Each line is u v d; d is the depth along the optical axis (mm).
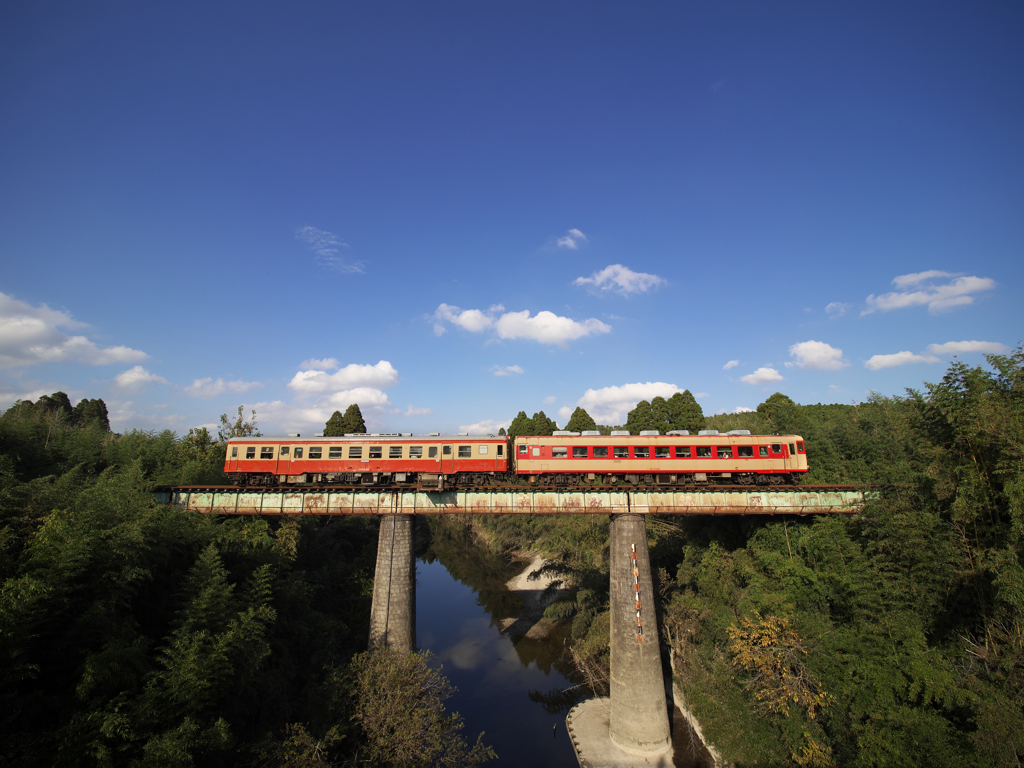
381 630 35250
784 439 39250
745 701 31547
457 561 78375
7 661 16719
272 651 29969
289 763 23016
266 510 36188
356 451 38188
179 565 26609
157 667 21781
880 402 54125
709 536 43312
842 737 26469
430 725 29609
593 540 50000
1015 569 22359
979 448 25891
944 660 25578
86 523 21719
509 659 47125
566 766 32531
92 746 16719
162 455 48656
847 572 31078
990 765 20625
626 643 34594
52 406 81438
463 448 38188
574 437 38719
